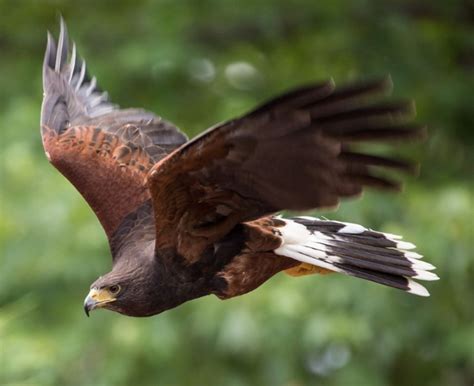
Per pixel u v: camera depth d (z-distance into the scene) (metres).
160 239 9.07
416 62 18.36
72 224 15.16
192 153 8.20
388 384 15.67
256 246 9.20
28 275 15.21
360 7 18.39
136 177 10.11
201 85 18.17
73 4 18.88
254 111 7.83
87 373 14.81
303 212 8.16
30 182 15.47
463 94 18.11
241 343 14.54
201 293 9.36
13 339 14.33
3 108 17.78
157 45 17.20
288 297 14.49
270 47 18.88
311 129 7.74
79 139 10.41
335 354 15.34
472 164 17.88
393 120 7.36
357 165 7.73
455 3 18.98
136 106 17.73
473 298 15.64
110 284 9.28
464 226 14.88
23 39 18.88
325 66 18.88
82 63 11.09
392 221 15.10
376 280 9.36
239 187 8.47
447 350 15.55
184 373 14.99
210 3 17.89
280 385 14.85
